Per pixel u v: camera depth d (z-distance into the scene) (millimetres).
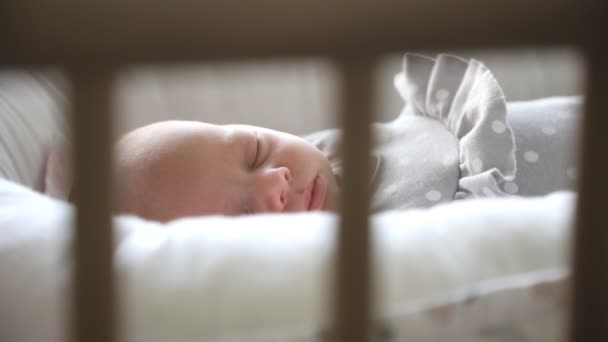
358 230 484
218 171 1028
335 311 501
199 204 997
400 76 1319
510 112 1163
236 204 1024
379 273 546
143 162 1005
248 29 448
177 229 600
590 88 498
